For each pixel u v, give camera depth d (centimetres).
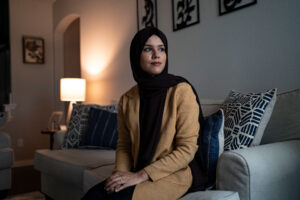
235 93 163
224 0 214
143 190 98
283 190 107
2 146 276
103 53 366
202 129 123
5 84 448
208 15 228
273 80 183
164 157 107
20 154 436
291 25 173
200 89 237
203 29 232
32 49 451
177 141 111
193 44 242
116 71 344
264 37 188
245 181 98
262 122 130
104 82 365
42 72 463
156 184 102
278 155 109
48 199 245
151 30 124
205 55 231
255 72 194
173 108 112
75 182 184
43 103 461
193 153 108
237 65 206
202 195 101
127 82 326
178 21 255
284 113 141
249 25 197
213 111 172
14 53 437
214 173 117
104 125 233
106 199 99
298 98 140
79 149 238
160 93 117
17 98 437
